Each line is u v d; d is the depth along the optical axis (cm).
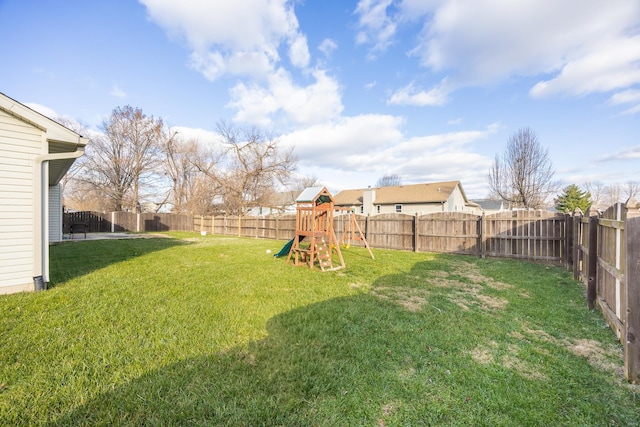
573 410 190
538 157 1886
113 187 2431
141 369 224
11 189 420
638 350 222
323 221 773
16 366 223
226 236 1694
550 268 705
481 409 189
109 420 171
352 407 188
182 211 2606
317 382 214
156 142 2522
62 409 179
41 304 366
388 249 1122
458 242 966
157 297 412
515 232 847
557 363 249
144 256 802
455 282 544
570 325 336
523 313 373
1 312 336
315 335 295
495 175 2105
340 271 644
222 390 201
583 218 503
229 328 308
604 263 349
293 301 409
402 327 321
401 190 2708
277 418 175
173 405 185
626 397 205
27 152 435
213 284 496
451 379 222
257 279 543
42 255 445
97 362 233
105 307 363
